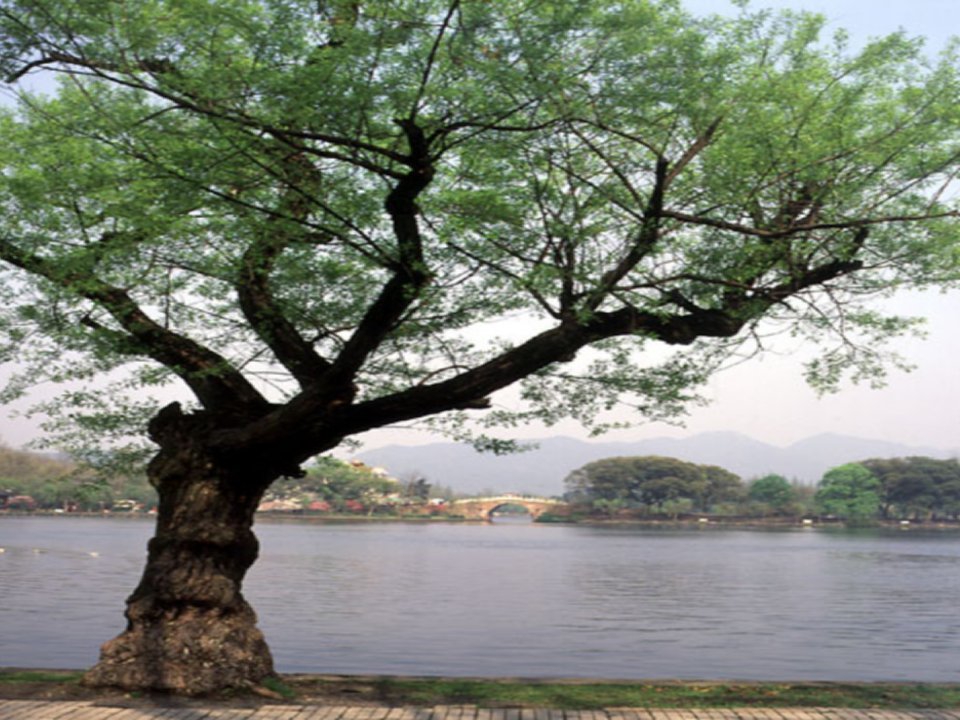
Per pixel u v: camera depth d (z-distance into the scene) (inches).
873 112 491.5
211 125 441.1
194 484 517.3
